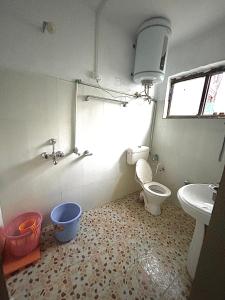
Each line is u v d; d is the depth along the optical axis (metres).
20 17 1.13
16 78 1.20
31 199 1.48
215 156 1.69
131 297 1.05
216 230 0.60
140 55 1.63
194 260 1.15
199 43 1.71
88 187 1.91
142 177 2.16
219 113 1.66
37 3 1.17
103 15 1.50
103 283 1.12
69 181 1.71
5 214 1.36
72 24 1.36
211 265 0.63
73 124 1.59
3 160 1.27
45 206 1.59
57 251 1.37
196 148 1.87
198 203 1.17
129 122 2.09
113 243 1.48
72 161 1.68
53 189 1.61
